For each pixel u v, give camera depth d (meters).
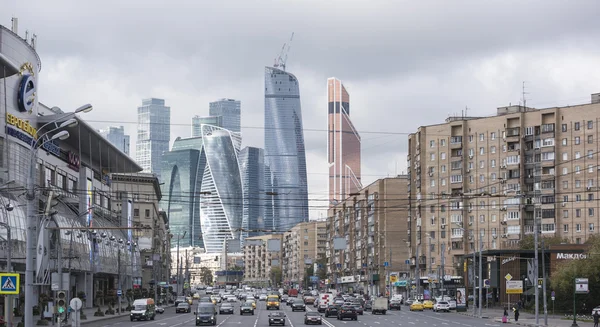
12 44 94.38
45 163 107.69
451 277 146.00
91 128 119.75
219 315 99.62
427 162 165.38
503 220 152.25
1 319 58.25
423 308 125.50
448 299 124.31
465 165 159.75
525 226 149.38
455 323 79.12
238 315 99.81
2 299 79.88
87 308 114.06
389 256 187.50
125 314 102.69
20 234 81.44
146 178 182.50
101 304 114.19
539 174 148.38
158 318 91.75
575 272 103.12
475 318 94.81
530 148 151.00
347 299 109.38
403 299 177.88
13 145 91.94
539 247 134.75
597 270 103.31
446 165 162.25
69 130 119.00
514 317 90.50
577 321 87.81
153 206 180.88
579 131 144.88
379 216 191.62
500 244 152.25
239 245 130.75
